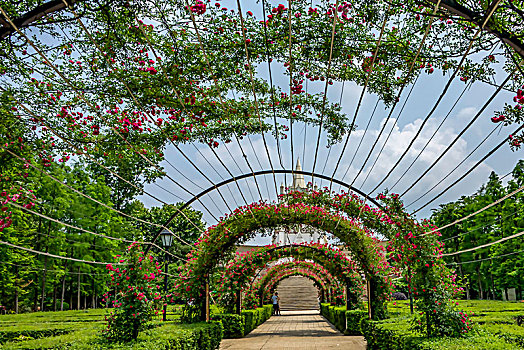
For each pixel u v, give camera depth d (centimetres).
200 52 420
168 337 601
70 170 1714
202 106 475
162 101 448
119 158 506
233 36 414
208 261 952
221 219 945
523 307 1432
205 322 886
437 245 616
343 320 1296
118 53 416
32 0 371
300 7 405
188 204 788
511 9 343
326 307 2011
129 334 593
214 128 525
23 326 956
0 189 443
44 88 433
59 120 458
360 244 955
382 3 378
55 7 301
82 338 600
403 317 820
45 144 464
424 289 577
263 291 2048
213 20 407
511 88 388
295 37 414
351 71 427
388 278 955
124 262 629
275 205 941
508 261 1942
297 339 1185
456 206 2452
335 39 410
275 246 1280
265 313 1989
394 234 648
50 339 600
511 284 2081
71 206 1761
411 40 402
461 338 518
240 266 1256
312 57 423
